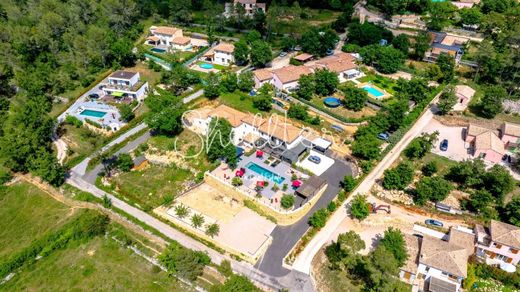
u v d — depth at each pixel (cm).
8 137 11025
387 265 7362
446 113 13375
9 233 9625
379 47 16075
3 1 19888
